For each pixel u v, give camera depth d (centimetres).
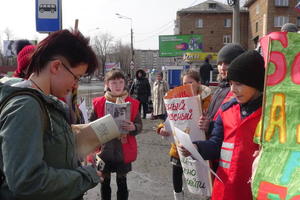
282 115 193
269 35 204
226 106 242
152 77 2641
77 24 200
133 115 383
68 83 172
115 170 377
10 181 142
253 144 221
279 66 198
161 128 384
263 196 186
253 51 230
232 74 229
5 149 144
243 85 225
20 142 144
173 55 4522
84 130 195
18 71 222
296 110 189
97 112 376
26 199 147
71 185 159
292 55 196
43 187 146
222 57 303
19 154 143
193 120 306
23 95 154
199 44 4447
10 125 146
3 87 156
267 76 200
